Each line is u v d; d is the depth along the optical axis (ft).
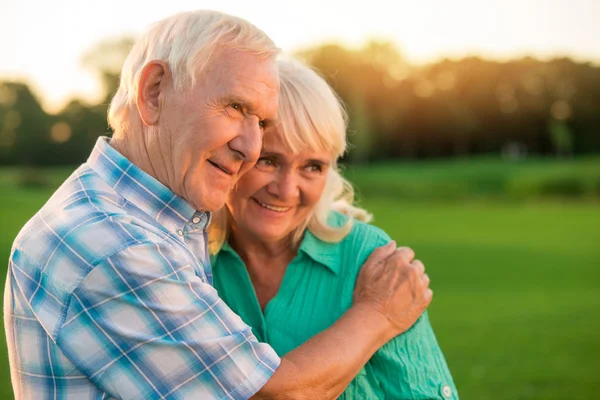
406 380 6.41
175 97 5.27
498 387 18.81
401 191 126.82
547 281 41.22
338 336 5.79
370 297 6.32
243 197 6.57
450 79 263.08
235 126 5.30
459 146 257.55
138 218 5.32
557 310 31.14
